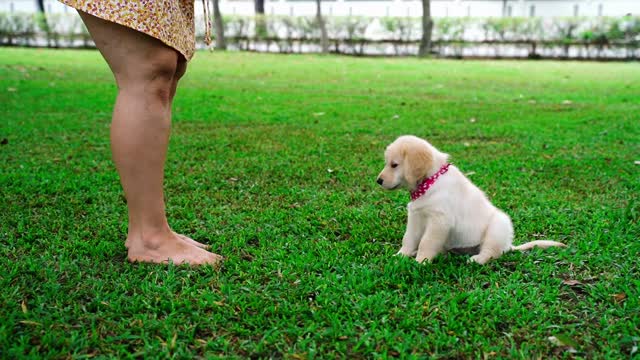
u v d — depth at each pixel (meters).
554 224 2.50
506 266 2.15
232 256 2.15
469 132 4.31
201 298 1.88
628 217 2.56
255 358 1.67
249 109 5.30
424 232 2.21
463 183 2.18
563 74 9.63
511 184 3.00
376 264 2.13
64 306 1.84
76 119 4.45
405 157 2.15
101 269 2.05
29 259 2.08
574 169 3.27
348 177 3.12
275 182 3.02
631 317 1.84
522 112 5.29
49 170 3.09
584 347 1.72
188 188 2.90
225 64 10.62
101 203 2.65
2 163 3.17
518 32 15.06
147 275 2.00
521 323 1.81
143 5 1.89
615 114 5.15
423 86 7.59
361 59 13.16
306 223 2.47
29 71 7.79
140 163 2.02
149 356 1.66
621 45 14.25
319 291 1.95
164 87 2.00
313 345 1.70
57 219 2.45
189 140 3.85
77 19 14.67
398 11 20.20
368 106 5.62
